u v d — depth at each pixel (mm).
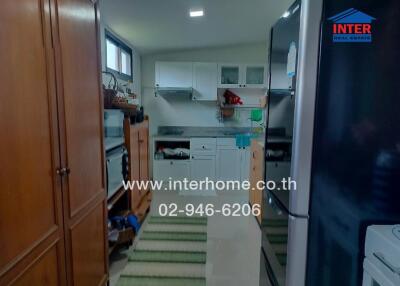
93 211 1661
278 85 1442
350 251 1173
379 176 1130
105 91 2420
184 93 5105
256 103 5094
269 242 1605
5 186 934
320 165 1121
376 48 1062
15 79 966
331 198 1139
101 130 1755
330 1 1035
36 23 1078
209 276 2191
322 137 1104
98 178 1729
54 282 1256
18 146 991
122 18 3072
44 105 1143
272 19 3369
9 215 956
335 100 1084
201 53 4977
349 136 1105
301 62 1074
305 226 1161
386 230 1056
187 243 2719
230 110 5184
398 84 1080
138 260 2412
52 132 1204
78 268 1478
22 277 1032
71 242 1396
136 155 2980
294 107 1141
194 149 4801
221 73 4797
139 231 2961
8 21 926
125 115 2807
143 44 4254
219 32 3893
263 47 4941
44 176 1158
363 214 1152
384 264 976
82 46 1475
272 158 1551
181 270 2271
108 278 1944
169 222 3217
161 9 2855
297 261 1188
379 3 1041
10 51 938
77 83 1421
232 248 2629
